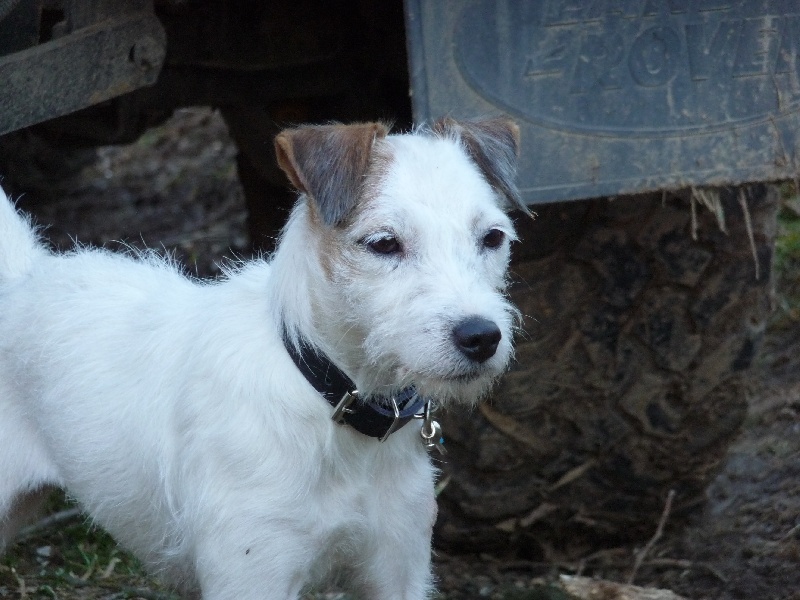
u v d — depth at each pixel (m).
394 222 5.08
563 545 8.12
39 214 13.25
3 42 6.50
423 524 5.65
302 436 5.20
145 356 5.82
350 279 5.14
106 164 15.43
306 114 9.19
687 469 7.69
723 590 7.54
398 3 8.22
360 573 5.69
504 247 5.46
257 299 5.46
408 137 5.51
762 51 5.82
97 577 7.59
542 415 7.38
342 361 5.23
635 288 7.09
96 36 6.47
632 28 5.76
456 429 7.31
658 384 7.34
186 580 5.96
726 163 5.87
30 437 6.34
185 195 14.25
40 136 8.93
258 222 10.14
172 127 16.52
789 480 8.89
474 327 4.89
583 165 5.85
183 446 5.41
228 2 8.25
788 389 10.20
